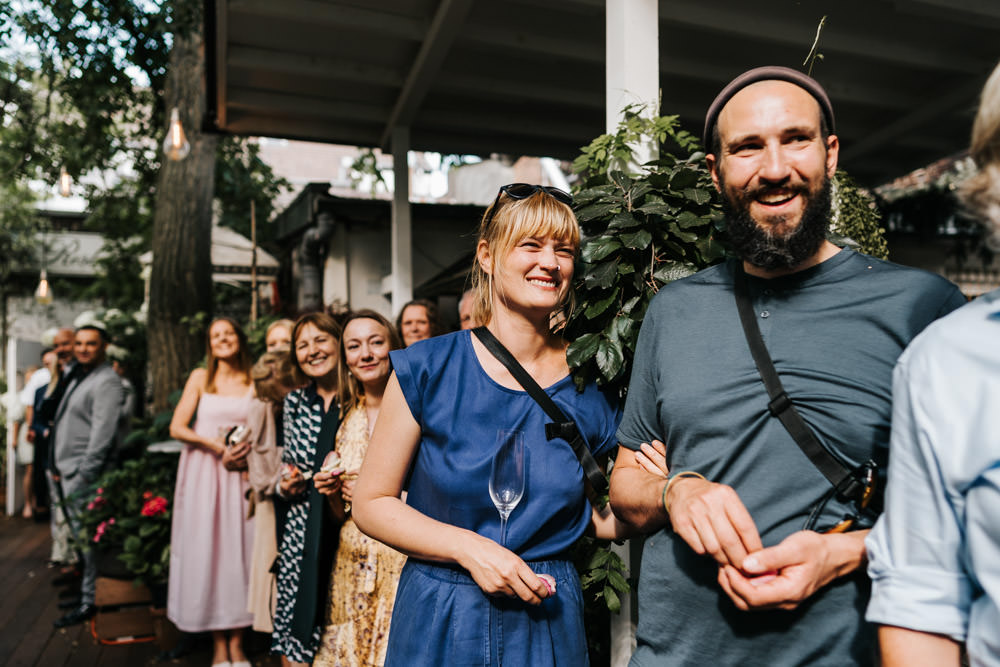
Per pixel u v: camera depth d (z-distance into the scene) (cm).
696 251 175
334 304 597
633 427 139
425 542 136
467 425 143
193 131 622
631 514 130
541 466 142
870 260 117
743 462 114
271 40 386
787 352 114
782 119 114
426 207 706
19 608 469
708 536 102
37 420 610
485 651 134
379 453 146
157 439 477
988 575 71
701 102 459
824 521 109
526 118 502
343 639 218
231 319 378
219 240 758
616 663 197
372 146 520
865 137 518
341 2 351
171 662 378
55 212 1192
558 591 142
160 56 652
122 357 738
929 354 79
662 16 337
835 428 108
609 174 196
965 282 625
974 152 79
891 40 389
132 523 407
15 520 760
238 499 357
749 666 112
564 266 149
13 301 1156
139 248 920
